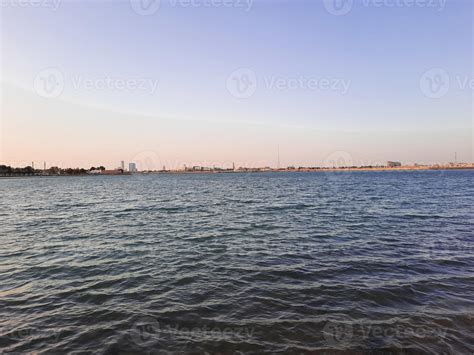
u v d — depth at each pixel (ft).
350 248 38.09
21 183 301.02
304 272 29.60
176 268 31.22
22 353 17.11
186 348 17.44
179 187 192.24
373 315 21.02
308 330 19.19
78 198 117.60
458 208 72.90
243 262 32.91
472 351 16.81
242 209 76.84
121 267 31.71
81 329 19.62
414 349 17.06
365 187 158.10
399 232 47.03
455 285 26.04
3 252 37.83
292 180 273.33
